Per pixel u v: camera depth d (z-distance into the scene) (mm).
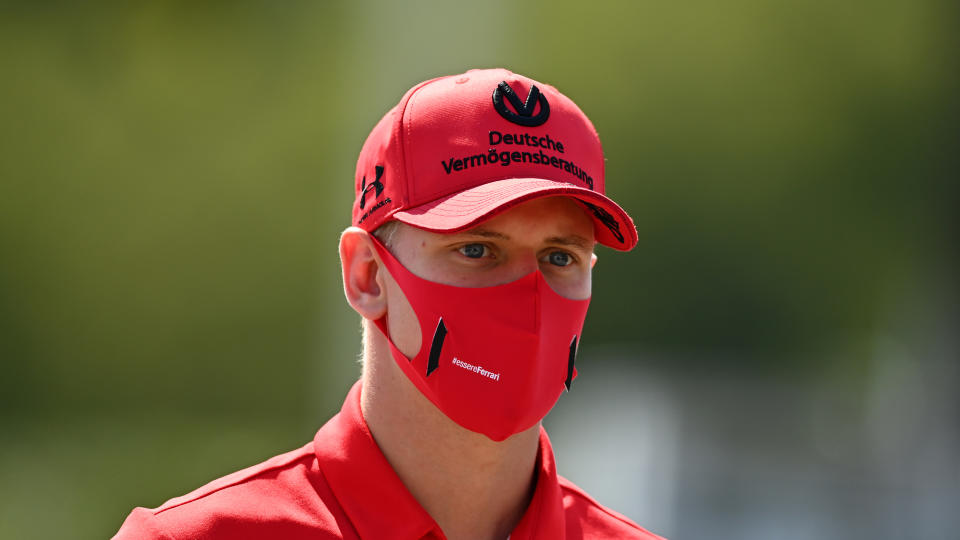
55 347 80188
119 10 89438
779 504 45125
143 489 48625
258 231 92062
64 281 83688
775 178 123625
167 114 90938
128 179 88625
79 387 76250
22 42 87312
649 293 121125
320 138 94750
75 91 88438
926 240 102062
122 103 89438
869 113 121562
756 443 61219
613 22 126312
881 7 121250
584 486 48344
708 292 121188
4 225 83938
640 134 124875
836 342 118125
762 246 122875
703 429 64250
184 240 89062
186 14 91750
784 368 112875
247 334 86125
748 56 125250
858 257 120625
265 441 60844
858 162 121500
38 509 44625
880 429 64812
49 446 58094
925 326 85062
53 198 85750
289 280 89875
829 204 122000
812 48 124000
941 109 102938
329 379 52312
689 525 42438
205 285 87688
